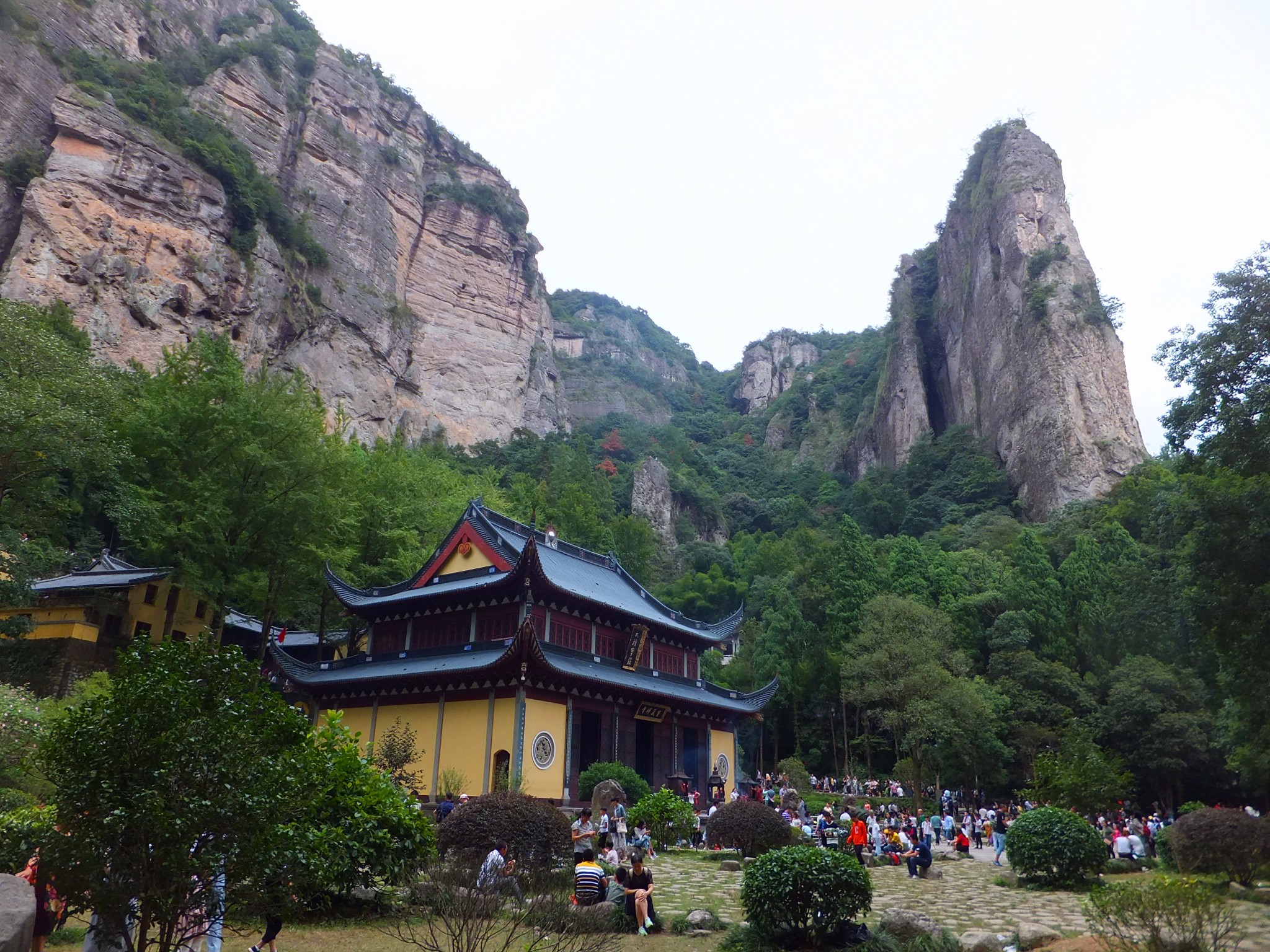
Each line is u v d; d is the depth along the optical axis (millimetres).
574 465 143625
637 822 33438
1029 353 145750
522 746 39406
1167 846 29531
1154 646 70188
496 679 40906
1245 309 27359
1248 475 28141
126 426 43438
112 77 103250
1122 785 38594
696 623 57844
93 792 8898
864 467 187375
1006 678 72812
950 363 176375
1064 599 82375
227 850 9188
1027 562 84688
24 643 45250
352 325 128750
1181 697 63844
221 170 107125
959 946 15398
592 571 54750
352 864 16500
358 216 140500
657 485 158875
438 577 48219
